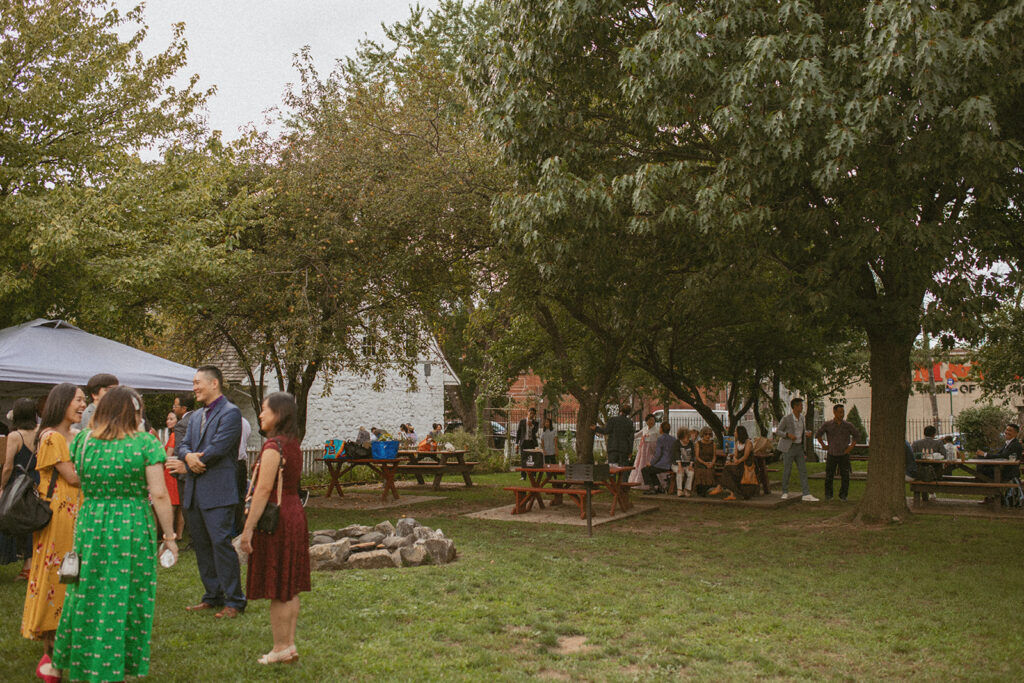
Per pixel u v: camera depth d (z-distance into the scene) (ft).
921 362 99.40
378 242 45.50
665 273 41.91
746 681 16.83
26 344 30.83
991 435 92.73
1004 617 22.27
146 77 45.52
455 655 18.13
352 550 28.02
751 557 31.55
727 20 29.68
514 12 36.24
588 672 17.24
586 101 38.06
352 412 91.50
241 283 44.19
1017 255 36.73
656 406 134.51
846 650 19.25
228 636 19.07
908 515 40.93
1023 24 26.48
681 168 31.76
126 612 14.57
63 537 16.43
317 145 48.14
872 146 29.25
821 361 73.97
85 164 41.65
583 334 62.64
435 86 49.75
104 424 15.01
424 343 54.08
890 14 26.25
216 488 21.12
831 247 32.12
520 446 80.59
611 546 33.81
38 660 17.13
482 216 45.85
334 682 16.15
